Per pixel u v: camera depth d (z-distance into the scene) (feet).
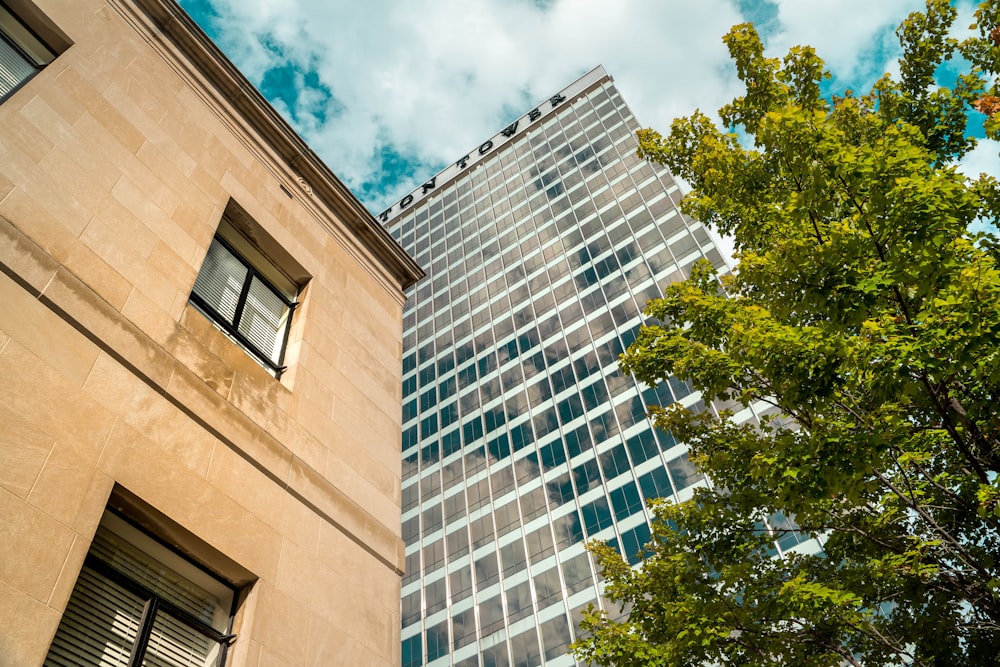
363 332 40.06
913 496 28.35
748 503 33.04
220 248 33.81
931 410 28.78
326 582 26.66
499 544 167.43
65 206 24.75
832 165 26.37
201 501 23.13
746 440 33.32
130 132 30.42
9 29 28.68
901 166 25.09
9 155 23.77
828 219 29.96
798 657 29.25
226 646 22.30
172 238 29.22
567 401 187.73
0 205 22.24
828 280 25.64
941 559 29.71
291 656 23.22
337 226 43.98
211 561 23.04
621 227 227.81
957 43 33.99
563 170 275.18
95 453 20.38
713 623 30.14
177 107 34.78
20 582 16.60
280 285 37.32
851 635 31.04
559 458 175.42
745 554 35.22
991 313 21.30
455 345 234.99
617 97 294.05
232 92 40.16
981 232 24.23
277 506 26.40
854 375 24.52
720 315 30.94
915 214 23.79
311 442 30.45
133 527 21.36
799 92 39.14
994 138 28.58
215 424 25.34
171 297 27.37
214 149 35.91
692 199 39.29
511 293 236.43
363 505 31.48
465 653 150.71
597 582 143.84
